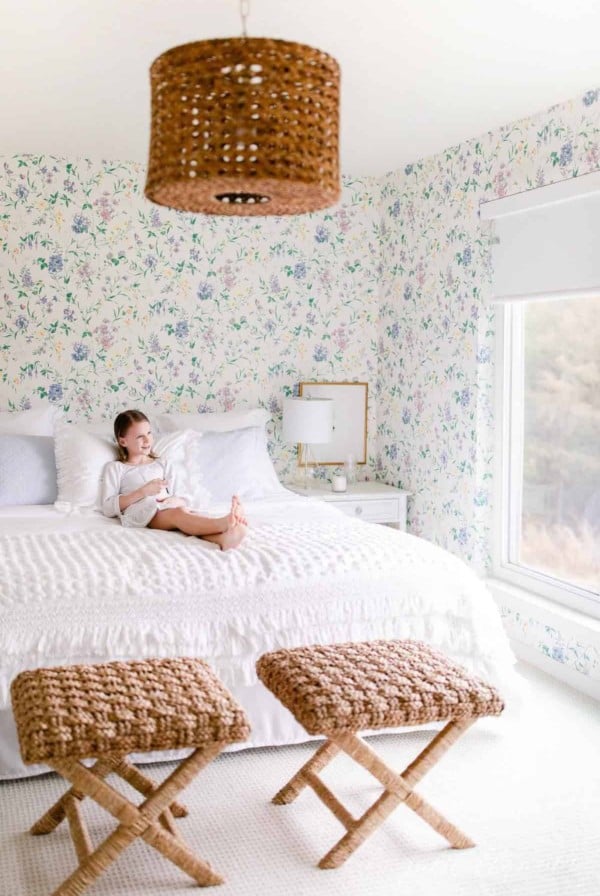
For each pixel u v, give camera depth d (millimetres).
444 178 4520
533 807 2621
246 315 4957
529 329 4102
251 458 4410
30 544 3133
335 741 2246
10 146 4363
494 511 4301
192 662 2393
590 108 3508
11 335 4559
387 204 5105
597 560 3719
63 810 2377
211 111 1868
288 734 2926
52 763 2008
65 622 2643
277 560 2977
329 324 5137
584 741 3094
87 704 2068
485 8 2713
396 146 4418
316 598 2898
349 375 5211
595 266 3506
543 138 3783
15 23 2838
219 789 2701
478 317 4250
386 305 5152
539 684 3652
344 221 5117
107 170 4648
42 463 4113
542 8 2709
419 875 2271
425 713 2217
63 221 4598
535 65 3211
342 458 5227
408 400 4934
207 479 4227
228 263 4898
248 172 1873
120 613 2701
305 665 2361
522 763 2908
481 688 2309
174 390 4852
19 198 4527
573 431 3832
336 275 5125
